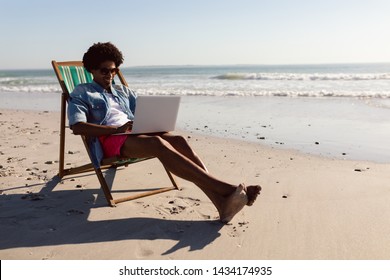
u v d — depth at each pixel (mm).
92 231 2797
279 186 3756
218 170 4359
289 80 21656
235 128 7078
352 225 2846
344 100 11102
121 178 4051
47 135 6387
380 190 3576
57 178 4031
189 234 2744
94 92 3383
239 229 2814
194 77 29078
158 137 2986
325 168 4395
